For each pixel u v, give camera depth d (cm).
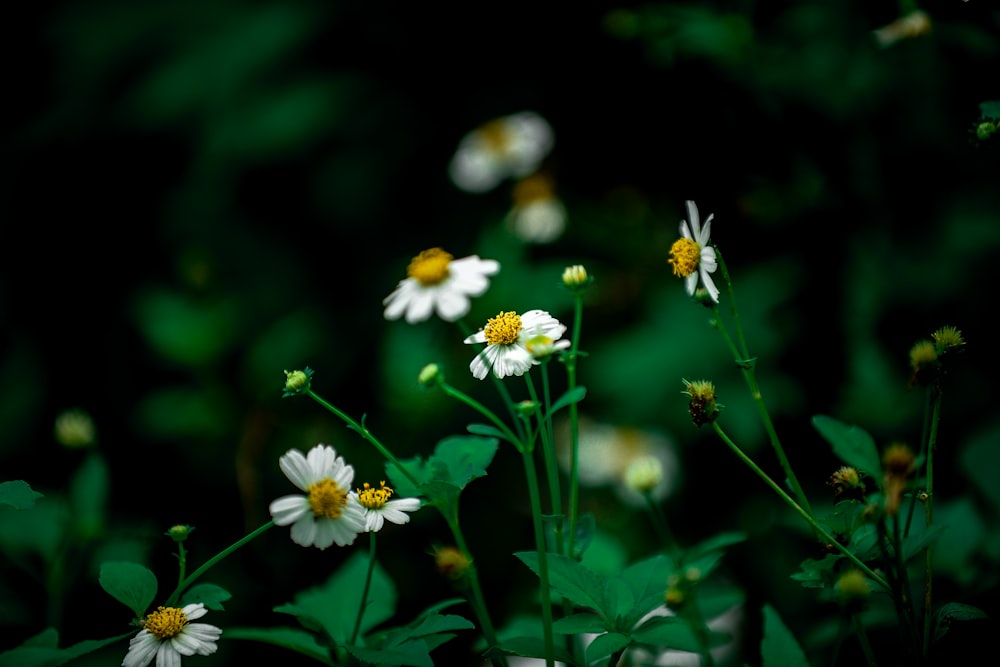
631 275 171
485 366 112
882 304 137
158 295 173
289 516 109
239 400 168
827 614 127
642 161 169
